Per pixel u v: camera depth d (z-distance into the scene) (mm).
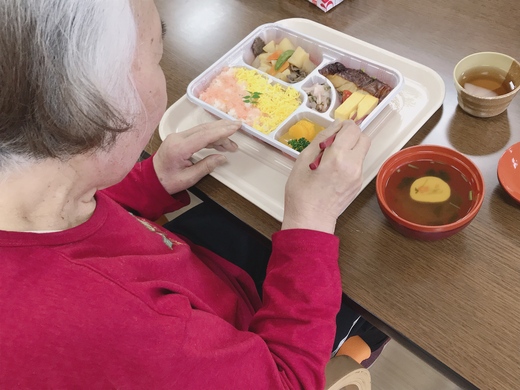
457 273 714
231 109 974
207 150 958
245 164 923
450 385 1360
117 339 492
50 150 435
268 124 949
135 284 531
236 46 1054
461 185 767
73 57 392
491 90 876
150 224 785
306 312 668
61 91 398
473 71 889
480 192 721
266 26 1078
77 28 385
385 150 882
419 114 917
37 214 506
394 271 734
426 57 993
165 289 587
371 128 917
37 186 479
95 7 389
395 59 998
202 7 1243
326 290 678
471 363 634
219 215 1128
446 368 643
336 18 1125
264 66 1067
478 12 1044
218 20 1198
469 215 688
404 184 790
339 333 1002
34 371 468
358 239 778
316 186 733
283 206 848
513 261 711
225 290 801
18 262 476
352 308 737
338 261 758
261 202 859
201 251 915
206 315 602
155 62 530
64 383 485
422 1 1104
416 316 687
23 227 503
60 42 382
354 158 738
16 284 468
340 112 919
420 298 702
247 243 1079
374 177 847
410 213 764
